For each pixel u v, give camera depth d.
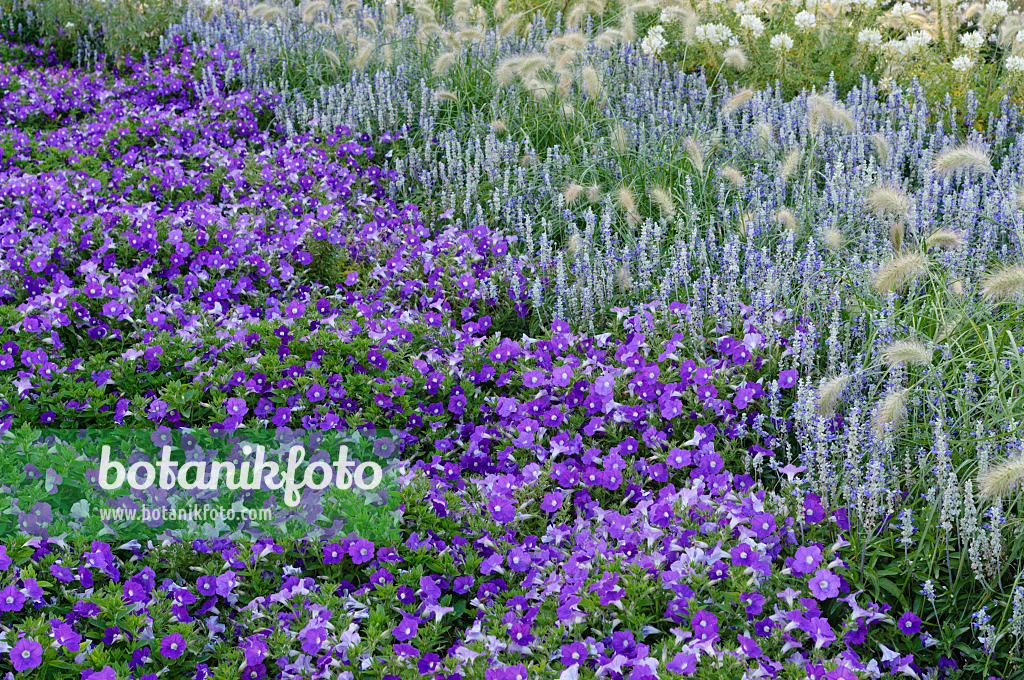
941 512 3.46
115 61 10.80
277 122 8.95
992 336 4.05
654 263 5.70
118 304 5.17
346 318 5.31
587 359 4.86
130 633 3.17
